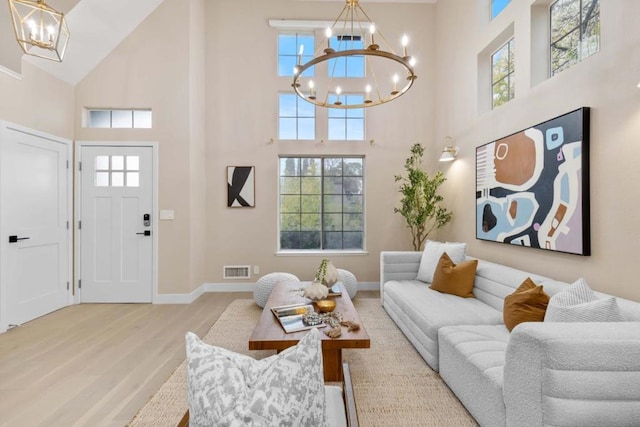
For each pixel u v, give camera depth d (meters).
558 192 2.26
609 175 1.91
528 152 2.57
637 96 1.75
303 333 1.92
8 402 1.89
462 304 2.58
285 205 4.65
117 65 3.89
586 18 2.22
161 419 1.73
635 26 1.75
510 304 1.97
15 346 2.64
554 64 2.52
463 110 3.74
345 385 1.23
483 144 3.30
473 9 3.51
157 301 3.87
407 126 4.58
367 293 4.33
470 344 1.82
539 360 1.20
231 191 4.45
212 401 0.71
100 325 3.13
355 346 1.83
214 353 0.83
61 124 3.63
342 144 4.55
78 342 2.73
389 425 1.67
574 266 2.17
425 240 4.58
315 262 4.52
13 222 3.04
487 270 2.71
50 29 1.99
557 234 2.26
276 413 0.72
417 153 4.38
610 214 1.91
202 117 4.36
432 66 4.57
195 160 4.12
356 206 4.70
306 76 4.54
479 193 3.34
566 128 2.18
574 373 1.16
